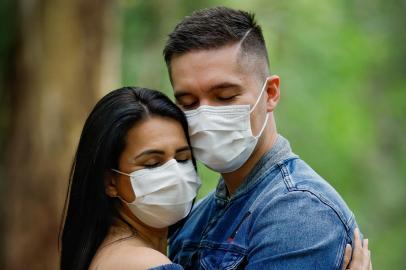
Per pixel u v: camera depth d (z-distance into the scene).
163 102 3.23
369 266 3.16
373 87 16.44
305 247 3.04
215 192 3.66
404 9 15.79
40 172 7.92
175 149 3.23
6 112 8.46
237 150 3.30
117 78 8.39
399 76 16.36
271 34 13.30
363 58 14.29
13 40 8.15
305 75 13.34
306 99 13.20
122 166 3.23
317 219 3.07
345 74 13.81
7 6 8.24
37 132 7.93
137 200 3.25
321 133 13.29
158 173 3.21
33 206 7.94
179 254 3.59
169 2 10.66
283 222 3.09
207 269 3.31
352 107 13.94
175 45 3.31
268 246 3.09
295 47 13.38
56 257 7.95
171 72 3.36
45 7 7.93
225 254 3.29
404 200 15.43
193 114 3.31
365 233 14.86
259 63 3.38
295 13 13.40
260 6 13.18
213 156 3.30
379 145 16.22
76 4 7.91
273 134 3.47
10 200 8.08
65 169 7.89
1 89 8.57
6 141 8.23
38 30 7.95
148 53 10.62
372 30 15.66
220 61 3.26
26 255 7.95
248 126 3.30
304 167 3.34
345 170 13.71
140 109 3.19
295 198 3.13
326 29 13.80
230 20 3.30
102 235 3.27
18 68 8.12
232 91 3.28
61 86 7.89
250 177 3.39
